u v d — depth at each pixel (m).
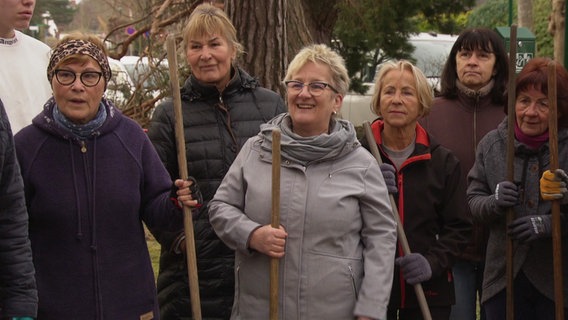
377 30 10.49
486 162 3.74
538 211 3.57
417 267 3.39
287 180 3.07
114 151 3.00
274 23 5.33
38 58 3.88
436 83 9.93
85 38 3.04
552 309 3.57
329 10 9.05
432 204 3.61
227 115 3.63
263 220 3.08
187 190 3.04
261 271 3.09
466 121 4.21
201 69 3.59
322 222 3.02
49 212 2.90
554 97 3.35
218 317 3.60
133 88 7.88
